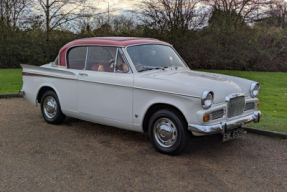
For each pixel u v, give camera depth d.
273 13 17.41
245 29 16.17
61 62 5.63
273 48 15.94
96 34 17.12
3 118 6.25
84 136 5.17
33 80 5.96
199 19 15.77
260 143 4.89
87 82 4.98
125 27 17.08
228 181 3.53
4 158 4.11
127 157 4.23
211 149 4.61
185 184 3.43
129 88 4.45
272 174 3.74
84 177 3.58
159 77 4.35
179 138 4.08
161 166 3.92
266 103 7.91
